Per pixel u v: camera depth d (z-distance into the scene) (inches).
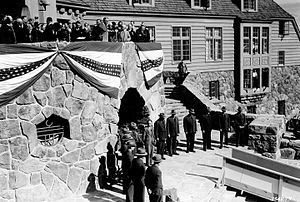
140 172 429.1
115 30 619.5
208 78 1209.4
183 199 474.6
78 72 469.1
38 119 436.1
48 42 439.8
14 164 416.8
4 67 396.8
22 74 412.5
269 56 1349.7
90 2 938.1
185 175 561.9
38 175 440.1
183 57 1151.0
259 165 555.8
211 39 1213.1
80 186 484.4
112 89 525.3
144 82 645.9
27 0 620.4
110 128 529.3
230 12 1238.9
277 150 702.5
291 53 1471.5
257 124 708.0
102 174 511.8
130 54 591.5
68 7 770.8
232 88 1280.8
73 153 475.2
